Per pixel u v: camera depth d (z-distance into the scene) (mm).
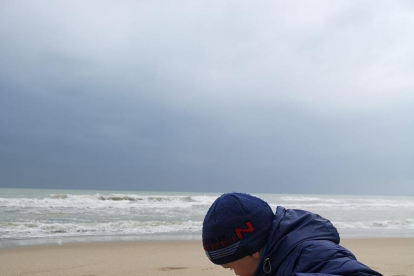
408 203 41812
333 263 1007
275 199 48000
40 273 6176
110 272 6367
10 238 9867
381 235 13594
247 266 1159
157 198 28375
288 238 1107
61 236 10531
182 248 9117
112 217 15922
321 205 34719
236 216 1131
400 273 6820
